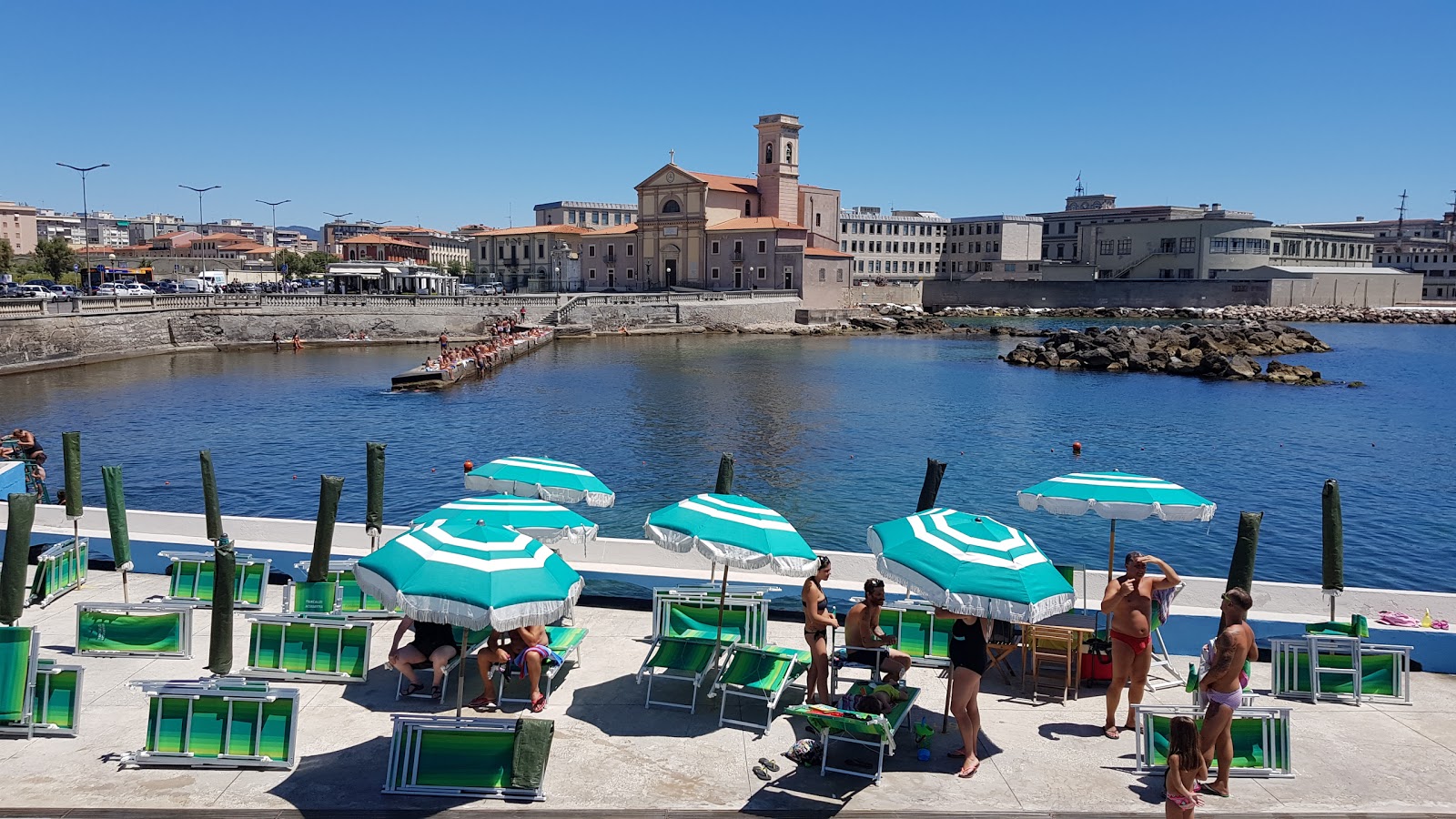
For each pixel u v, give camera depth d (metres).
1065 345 98.62
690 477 40.53
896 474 41.88
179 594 17.19
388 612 16.38
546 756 10.72
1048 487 15.79
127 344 85.00
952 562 11.20
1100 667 14.20
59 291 102.69
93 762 11.21
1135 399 68.62
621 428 53.25
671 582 17.53
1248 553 14.94
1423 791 11.16
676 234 151.50
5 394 61.50
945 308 183.38
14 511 13.75
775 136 154.88
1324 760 11.92
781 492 37.97
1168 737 11.47
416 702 13.15
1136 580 12.30
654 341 118.50
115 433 49.22
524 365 88.56
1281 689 13.91
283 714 11.21
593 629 16.42
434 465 42.75
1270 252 184.38
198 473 40.53
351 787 10.78
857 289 163.00
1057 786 11.14
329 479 15.79
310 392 66.06
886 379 80.31
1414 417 60.81
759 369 86.69
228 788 10.69
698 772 11.37
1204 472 43.53
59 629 15.64
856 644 12.82
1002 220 195.50
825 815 10.41
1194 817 10.16
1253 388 76.56
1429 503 38.09
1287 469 44.53
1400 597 17.31
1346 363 96.06
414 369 69.94
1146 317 165.75
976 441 50.56
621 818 10.31
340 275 120.88
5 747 11.54
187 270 192.12
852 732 11.49
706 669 13.02
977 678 11.40
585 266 163.25
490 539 11.27
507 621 10.24
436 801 10.53
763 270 145.38
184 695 11.18
